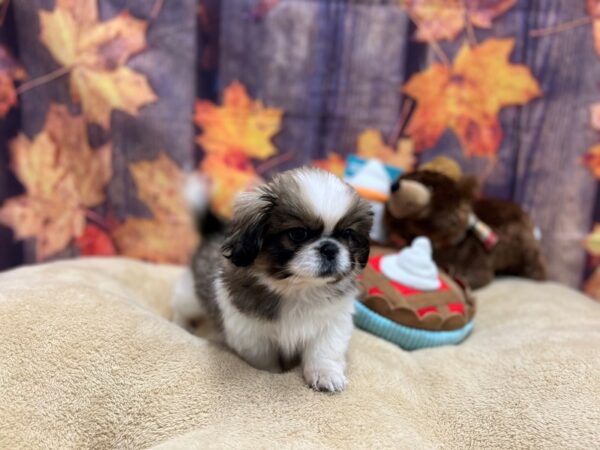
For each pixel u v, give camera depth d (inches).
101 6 22.1
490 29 23.2
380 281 17.5
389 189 21.2
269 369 15.3
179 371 13.0
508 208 23.2
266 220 13.3
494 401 12.9
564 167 24.3
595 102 23.5
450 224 20.7
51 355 12.5
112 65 22.7
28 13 21.3
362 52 23.5
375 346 15.5
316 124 24.4
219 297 14.8
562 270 25.2
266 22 23.1
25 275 17.3
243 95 23.9
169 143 23.9
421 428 12.2
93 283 17.7
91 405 12.0
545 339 15.2
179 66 23.2
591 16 22.9
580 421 11.7
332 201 13.2
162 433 11.7
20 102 22.1
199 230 18.8
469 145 24.5
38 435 11.3
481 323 19.0
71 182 23.5
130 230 24.7
